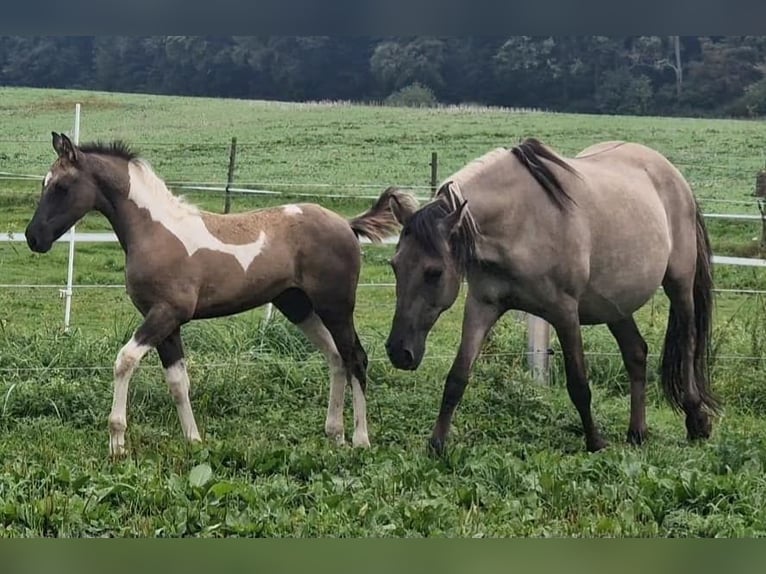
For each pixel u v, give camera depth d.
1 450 6.79
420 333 6.45
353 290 7.82
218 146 31.34
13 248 16.20
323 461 6.38
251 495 5.54
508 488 5.90
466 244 6.54
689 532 5.25
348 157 30.33
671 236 7.97
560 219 6.94
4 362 8.71
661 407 9.23
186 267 7.25
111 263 16.77
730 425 8.47
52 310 12.79
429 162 29.72
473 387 8.80
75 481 5.73
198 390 8.42
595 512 5.58
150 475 5.87
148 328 7.14
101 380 8.41
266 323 9.68
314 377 8.95
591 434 7.32
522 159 6.98
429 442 6.82
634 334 7.94
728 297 15.10
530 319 9.38
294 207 7.84
